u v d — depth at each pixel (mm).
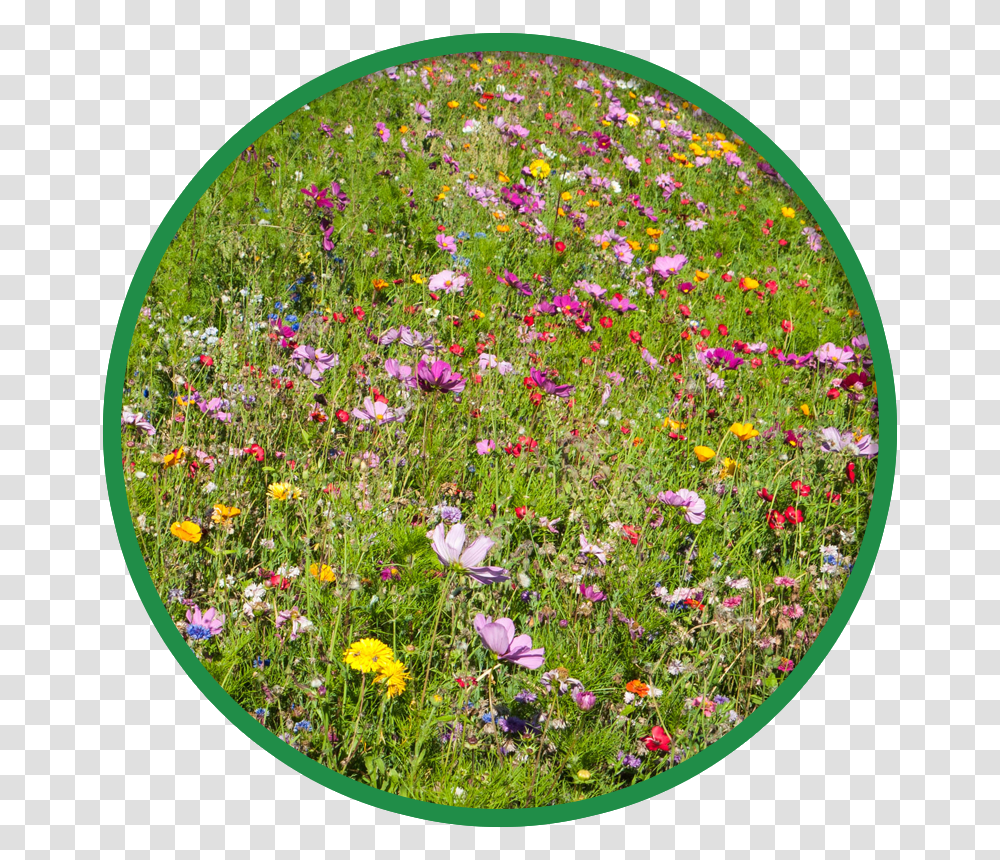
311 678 2508
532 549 2584
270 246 2881
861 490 2705
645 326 2893
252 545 2596
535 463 2668
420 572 2494
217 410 2695
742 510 2678
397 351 2773
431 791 2475
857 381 2801
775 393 2809
